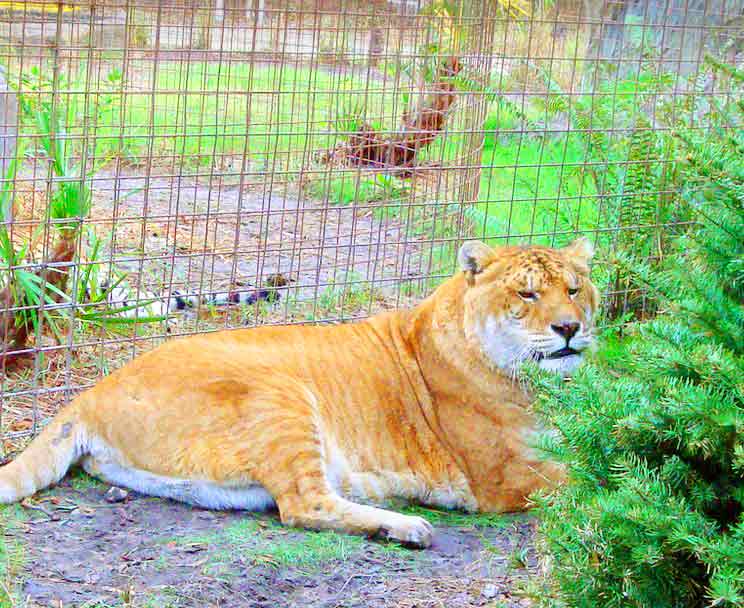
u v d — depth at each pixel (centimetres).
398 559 503
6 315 635
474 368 571
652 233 855
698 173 385
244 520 530
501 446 571
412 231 934
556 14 870
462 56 854
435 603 461
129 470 550
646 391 367
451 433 579
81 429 555
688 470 352
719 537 336
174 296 786
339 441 562
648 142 856
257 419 537
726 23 1020
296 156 1167
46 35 1032
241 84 1241
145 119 1222
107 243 950
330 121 805
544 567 420
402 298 879
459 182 925
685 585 351
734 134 432
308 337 590
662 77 878
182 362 555
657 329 368
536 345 557
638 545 340
